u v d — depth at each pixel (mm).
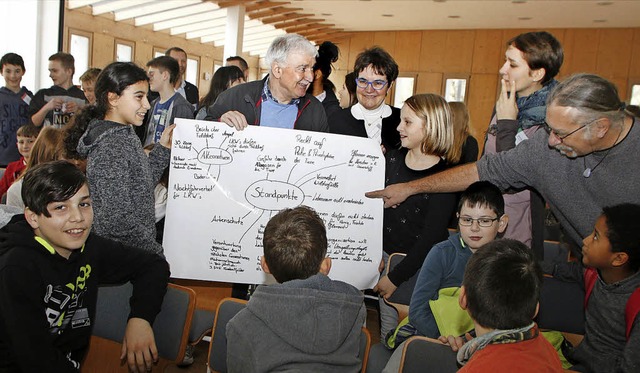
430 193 2021
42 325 1318
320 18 11625
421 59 12727
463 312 1614
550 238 3250
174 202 1957
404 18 11242
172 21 10742
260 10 10062
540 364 1063
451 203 1996
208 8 9312
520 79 2117
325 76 3260
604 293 1521
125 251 1555
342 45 13602
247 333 1172
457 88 12406
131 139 1729
